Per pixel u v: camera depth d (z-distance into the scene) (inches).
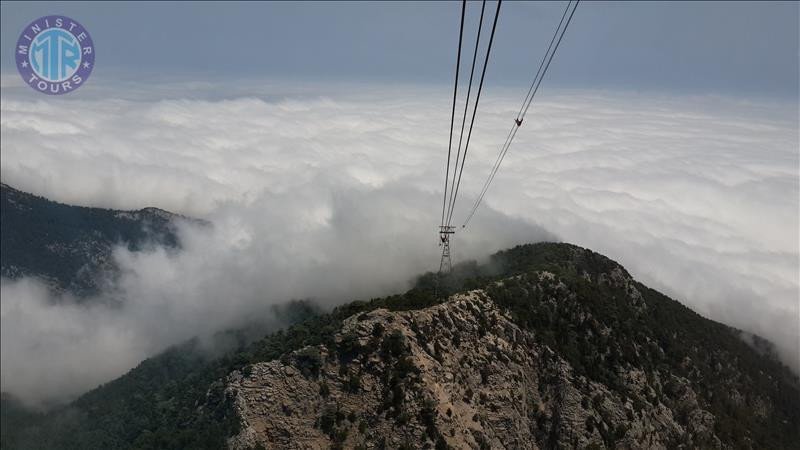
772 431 5324.8
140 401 5620.1
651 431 4188.0
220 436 3538.4
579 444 3890.3
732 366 5876.0
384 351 3666.3
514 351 4133.9
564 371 4136.3
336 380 3595.0
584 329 4569.4
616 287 5787.4
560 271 5162.4
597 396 4109.3
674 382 4736.7
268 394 3575.3
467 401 3686.0
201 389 4746.6
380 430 3417.8
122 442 4854.8
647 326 5255.9
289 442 3395.7
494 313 4286.4
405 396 3486.7
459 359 3855.8
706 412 4768.7
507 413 3799.2
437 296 4453.7
